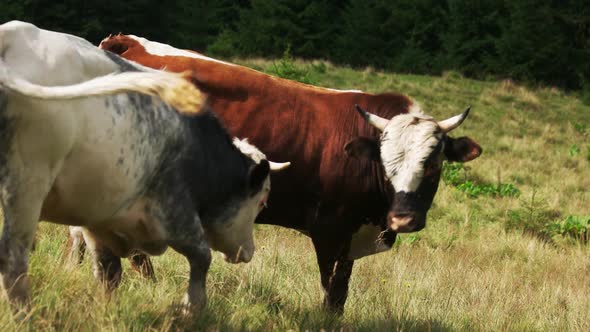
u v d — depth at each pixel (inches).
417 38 2389.3
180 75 223.3
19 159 207.6
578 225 787.4
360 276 452.8
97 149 222.8
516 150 1289.4
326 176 352.5
